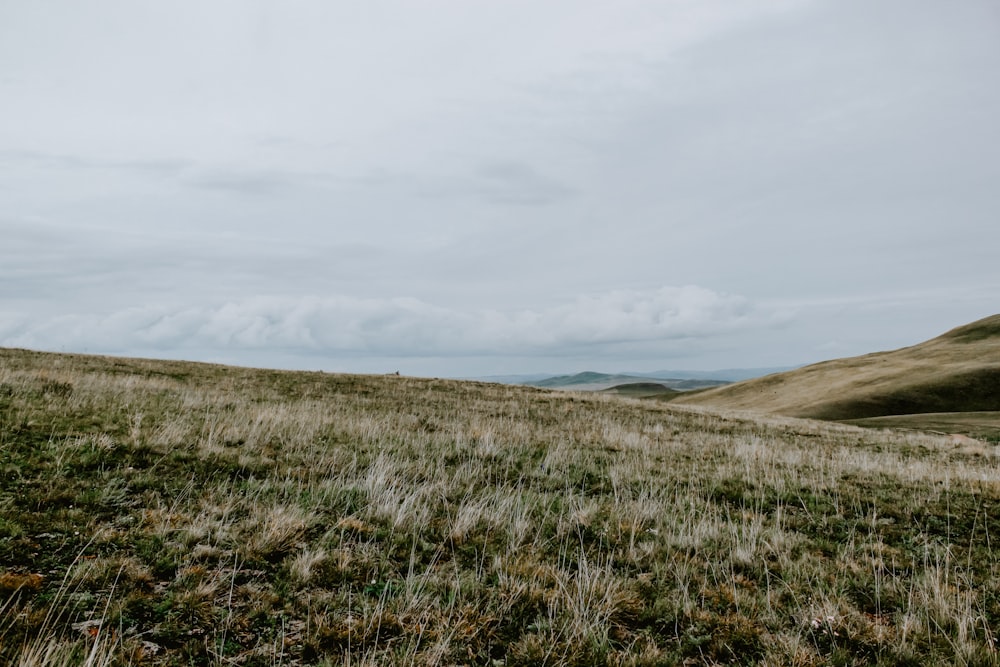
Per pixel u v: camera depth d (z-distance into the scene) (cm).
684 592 530
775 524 810
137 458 816
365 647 414
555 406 2775
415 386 3253
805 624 501
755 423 2661
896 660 453
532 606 500
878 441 2231
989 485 1138
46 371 1688
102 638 387
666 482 1057
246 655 391
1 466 690
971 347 10300
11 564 465
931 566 666
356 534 629
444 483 876
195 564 507
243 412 1376
